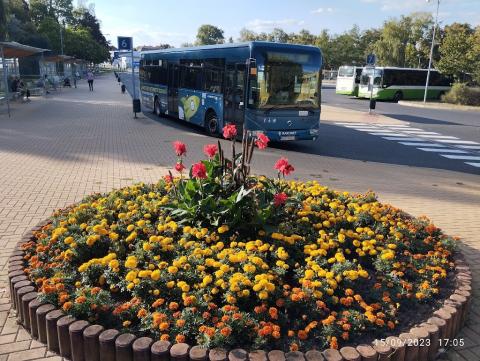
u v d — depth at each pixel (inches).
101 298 137.6
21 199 290.0
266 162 450.6
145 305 137.2
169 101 767.1
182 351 117.0
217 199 188.7
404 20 2390.5
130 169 389.1
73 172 371.2
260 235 180.5
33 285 151.6
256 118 506.9
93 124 700.0
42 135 572.1
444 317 140.2
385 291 152.2
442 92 1621.6
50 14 3154.5
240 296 137.9
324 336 127.1
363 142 634.8
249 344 123.9
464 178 428.1
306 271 150.7
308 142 618.2
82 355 127.0
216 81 582.2
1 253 205.8
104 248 172.4
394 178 407.5
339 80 1712.6
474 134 765.3
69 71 2274.9
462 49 1478.8
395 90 1533.0
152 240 167.9
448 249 190.9
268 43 506.3
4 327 146.6
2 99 959.0
